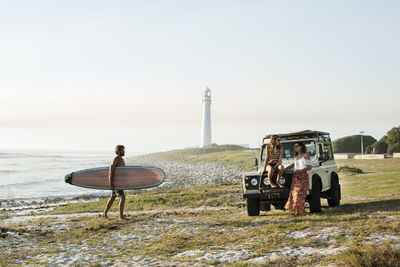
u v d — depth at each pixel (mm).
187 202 18266
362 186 20547
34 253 7074
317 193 10047
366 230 7121
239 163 71250
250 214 10562
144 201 18969
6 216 15859
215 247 6812
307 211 10680
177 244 7250
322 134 12117
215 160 86375
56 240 8336
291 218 9258
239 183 26641
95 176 11406
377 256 5047
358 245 5988
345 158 69875
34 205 27188
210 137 126750
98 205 19125
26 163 112562
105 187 11352
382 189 17828
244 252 6316
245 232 8000
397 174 26594
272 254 6039
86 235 8750
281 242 6809
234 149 120750
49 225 10773
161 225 9703
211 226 9164
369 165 47375
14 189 41438
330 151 12789
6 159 144875
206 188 24031
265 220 9289
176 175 62312
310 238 6910
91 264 6031
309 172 9820
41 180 53406
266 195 9734
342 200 14688
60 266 6078
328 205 12508
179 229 8984
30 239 8484
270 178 9602
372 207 10625
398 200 12023
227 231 8328
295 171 9523
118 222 10438
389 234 6633
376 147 99250
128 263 6047
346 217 8680
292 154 11211
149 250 6910
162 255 6496
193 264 5770
